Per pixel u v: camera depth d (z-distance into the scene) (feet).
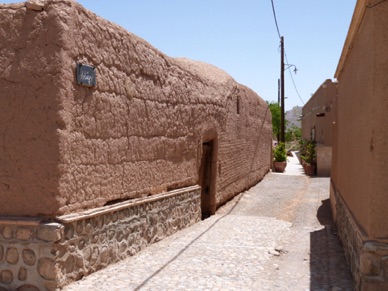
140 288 18.31
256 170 62.75
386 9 15.90
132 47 24.03
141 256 23.80
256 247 26.78
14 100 18.26
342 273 21.66
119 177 22.93
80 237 19.16
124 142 23.36
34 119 18.12
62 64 18.01
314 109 91.66
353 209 21.66
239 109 50.34
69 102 18.48
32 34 18.16
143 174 25.76
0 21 18.38
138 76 24.81
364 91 18.11
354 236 19.71
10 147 18.33
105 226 21.27
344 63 27.96
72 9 18.60
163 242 27.48
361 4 17.65
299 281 20.24
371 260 15.99
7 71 18.31
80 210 19.53
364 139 17.92
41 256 17.63
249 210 43.32
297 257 25.02
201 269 21.57
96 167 20.76
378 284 15.88
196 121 35.12
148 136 26.27
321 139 79.87
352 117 22.99
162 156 28.53
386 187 15.98
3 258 18.08
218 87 42.27
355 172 21.04
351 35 21.83
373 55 16.06
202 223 35.04
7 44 18.34
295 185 61.36
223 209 43.32
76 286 18.22
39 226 17.67
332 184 40.86
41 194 18.06
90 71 19.83
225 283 19.48
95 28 20.43
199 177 40.01
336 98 37.50
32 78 18.12
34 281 17.69
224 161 43.88
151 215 26.66
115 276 19.89
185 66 33.27
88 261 19.83
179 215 31.53
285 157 82.64
